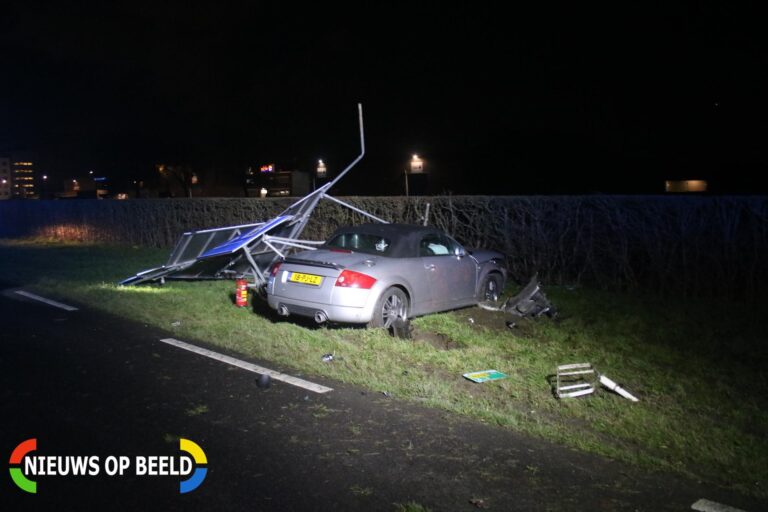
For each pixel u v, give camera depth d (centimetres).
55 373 655
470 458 459
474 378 643
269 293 853
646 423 532
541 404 575
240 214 1802
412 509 385
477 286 980
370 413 546
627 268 1132
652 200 1101
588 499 401
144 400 575
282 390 605
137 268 1526
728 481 432
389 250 855
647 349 773
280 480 425
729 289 1040
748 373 686
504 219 1267
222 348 757
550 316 956
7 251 2016
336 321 800
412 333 828
